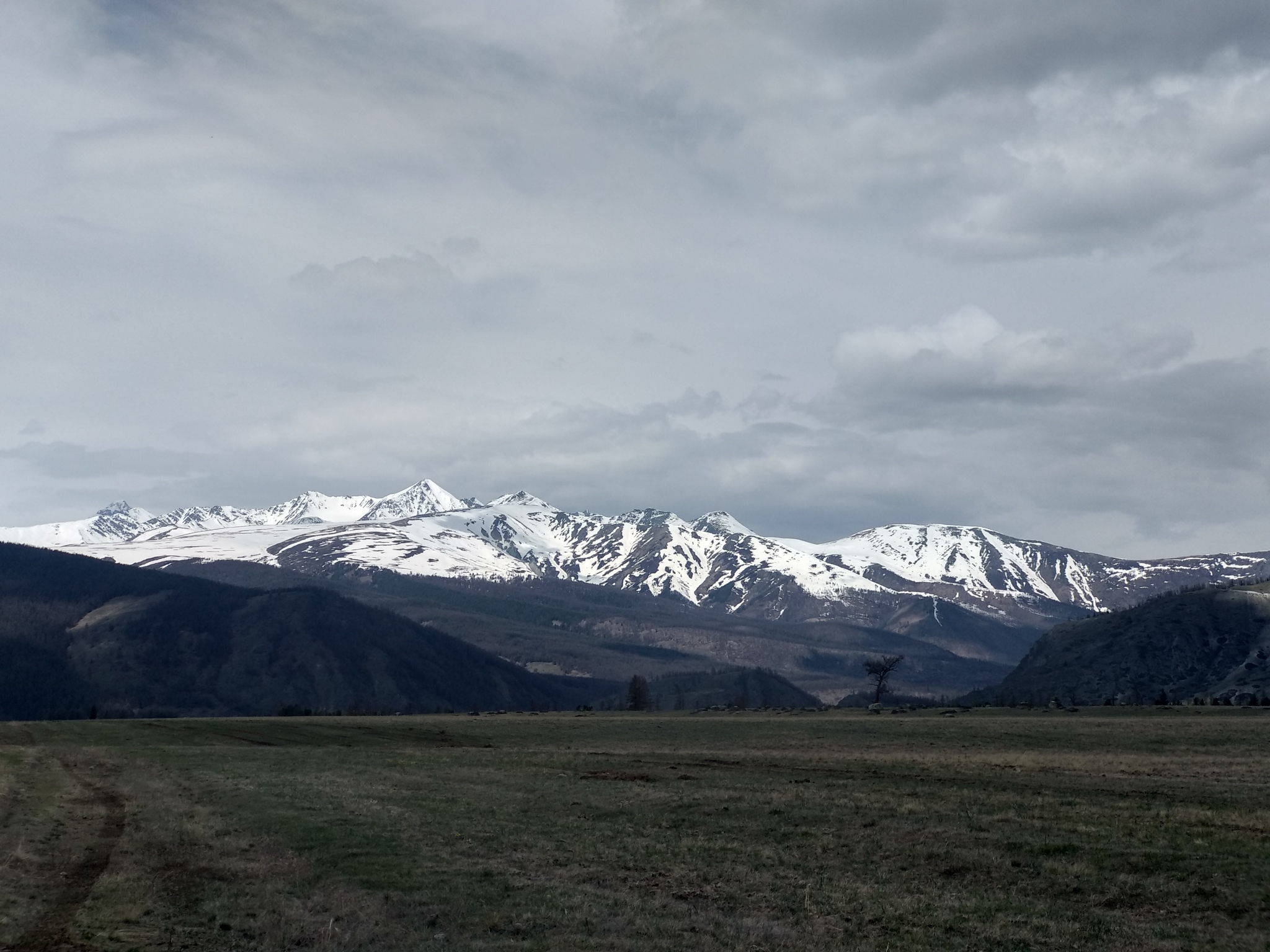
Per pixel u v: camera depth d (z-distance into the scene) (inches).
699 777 2522.1
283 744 4384.8
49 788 2413.9
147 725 5502.0
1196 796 1914.4
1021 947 988.6
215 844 1563.7
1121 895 1161.4
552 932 1043.3
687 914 1113.4
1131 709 6515.8
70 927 1058.1
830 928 1060.5
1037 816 1653.5
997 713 6318.9
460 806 1962.4
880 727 4751.5
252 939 1028.5
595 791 2206.0
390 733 4918.8
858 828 1605.6
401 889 1237.1
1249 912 1078.4
